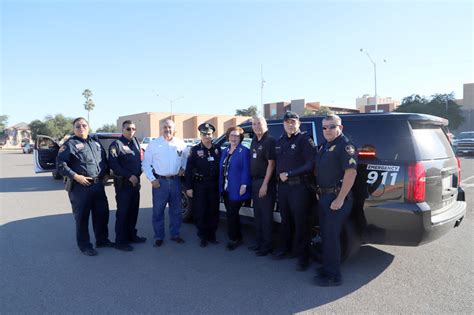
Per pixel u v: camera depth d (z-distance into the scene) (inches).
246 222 210.2
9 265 172.1
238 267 168.2
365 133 158.1
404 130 149.6
